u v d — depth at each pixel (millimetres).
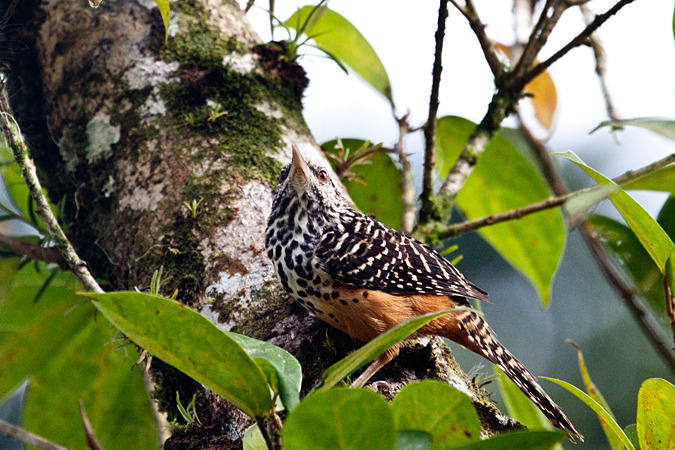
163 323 3086
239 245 5574
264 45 6727
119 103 6305
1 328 7953
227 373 3223
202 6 6688
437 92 6543
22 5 6801
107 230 6145
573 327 13023
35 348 7793
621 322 12594
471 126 8227
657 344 6273
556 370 12625
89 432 3207
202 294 5402
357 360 3299
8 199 7266
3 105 4781
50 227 4625
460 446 2932
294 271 5781
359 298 5902
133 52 6434
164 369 5562
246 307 5332
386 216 8484
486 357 6527
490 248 13602
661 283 6305
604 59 7297
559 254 8383
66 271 6828
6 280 7336
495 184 8562
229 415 4781
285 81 6730
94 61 6492
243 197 5805
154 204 5875
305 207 6090
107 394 8109
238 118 6242
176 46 6406
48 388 8008
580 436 6191
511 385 6480
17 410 12031
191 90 6230
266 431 3367
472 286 6727
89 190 6285
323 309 5773
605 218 6637
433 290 6234
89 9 6656
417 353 5340
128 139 6168
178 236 5656
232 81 6363
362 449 2953
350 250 6062
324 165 6578
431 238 6898
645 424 4262
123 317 3086
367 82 7887
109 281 6281
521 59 7152
